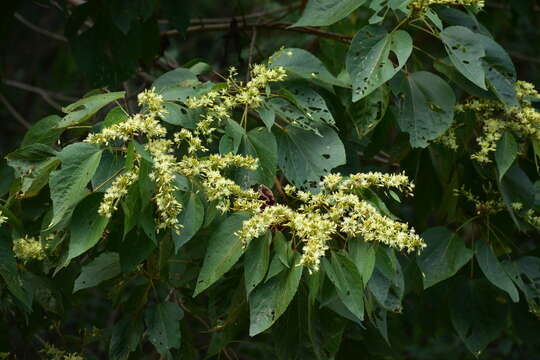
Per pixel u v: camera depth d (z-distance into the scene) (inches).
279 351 89.6
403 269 98.2
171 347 93.3
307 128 91.0
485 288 97.6
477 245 95.2
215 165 86.3
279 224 84.7
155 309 94.0
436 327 102.3
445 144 97.8
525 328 99.3
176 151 92.8
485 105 97.3
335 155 91.3
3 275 87.7
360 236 85.4
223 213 85.1
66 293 95.7
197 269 96.2
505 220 99.5
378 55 90.2
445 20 97.6
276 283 84.2
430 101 94.6
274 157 89.5
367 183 86.9
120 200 84.8
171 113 88.1
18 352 102.0
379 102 95.3
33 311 98.1
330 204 86.2
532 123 95.8
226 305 93.3
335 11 92.4
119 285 97.3
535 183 100.3
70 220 85.9
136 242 87.3
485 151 95.7
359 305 83.7
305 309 89.1
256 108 90.1
